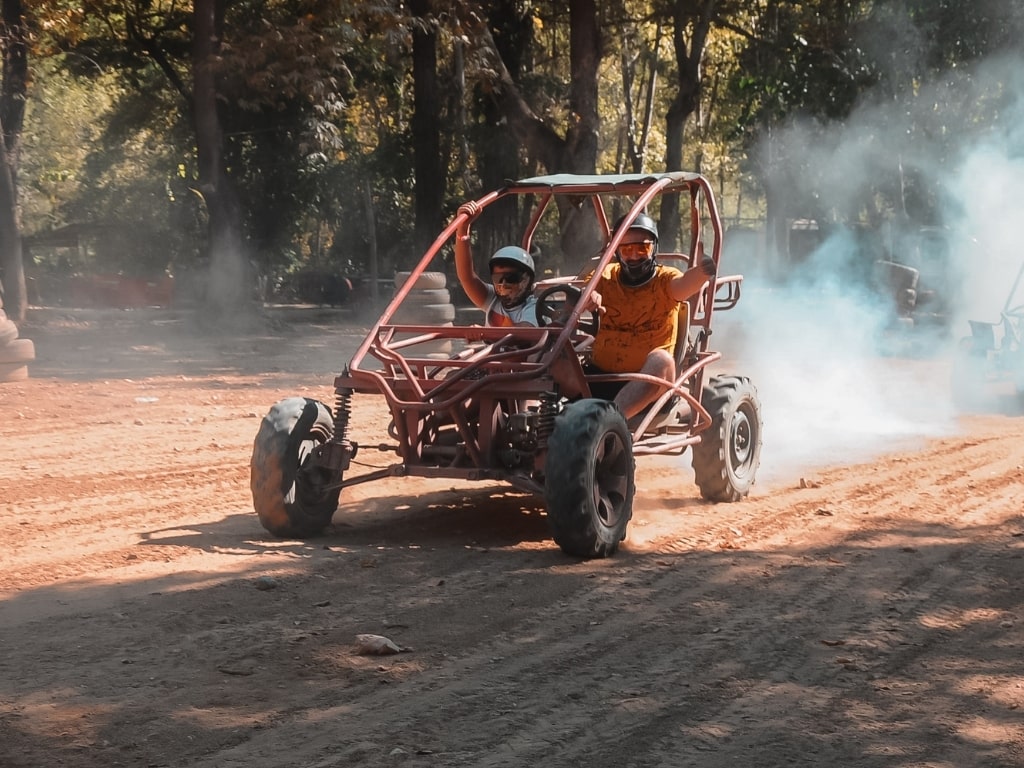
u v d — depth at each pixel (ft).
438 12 87.10
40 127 175.22
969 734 14.62
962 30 91.09
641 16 141.69
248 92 108.58
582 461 22.08
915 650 17.70
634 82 179.52
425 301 57.67
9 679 16.10
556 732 14.53
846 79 94.63
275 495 23.94
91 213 165.89
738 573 21.98
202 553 23.21
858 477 31.86
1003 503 28.32
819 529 25.71
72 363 62.75
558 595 20.45
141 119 142.92
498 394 23.16
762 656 17.37
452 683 16.16
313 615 19.16
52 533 25.13
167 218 161.68
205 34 89.97
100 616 18.95
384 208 145.89
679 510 27.71
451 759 13.73
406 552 23.41
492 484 30.58
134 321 99.25
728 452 28.19
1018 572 22.12
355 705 15.31
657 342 26.43
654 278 26.40
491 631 18.45
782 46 102.83
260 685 15.99
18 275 92.68
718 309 30.25
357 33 86.48
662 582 21.34
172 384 53.72
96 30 121.08
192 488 30.35
